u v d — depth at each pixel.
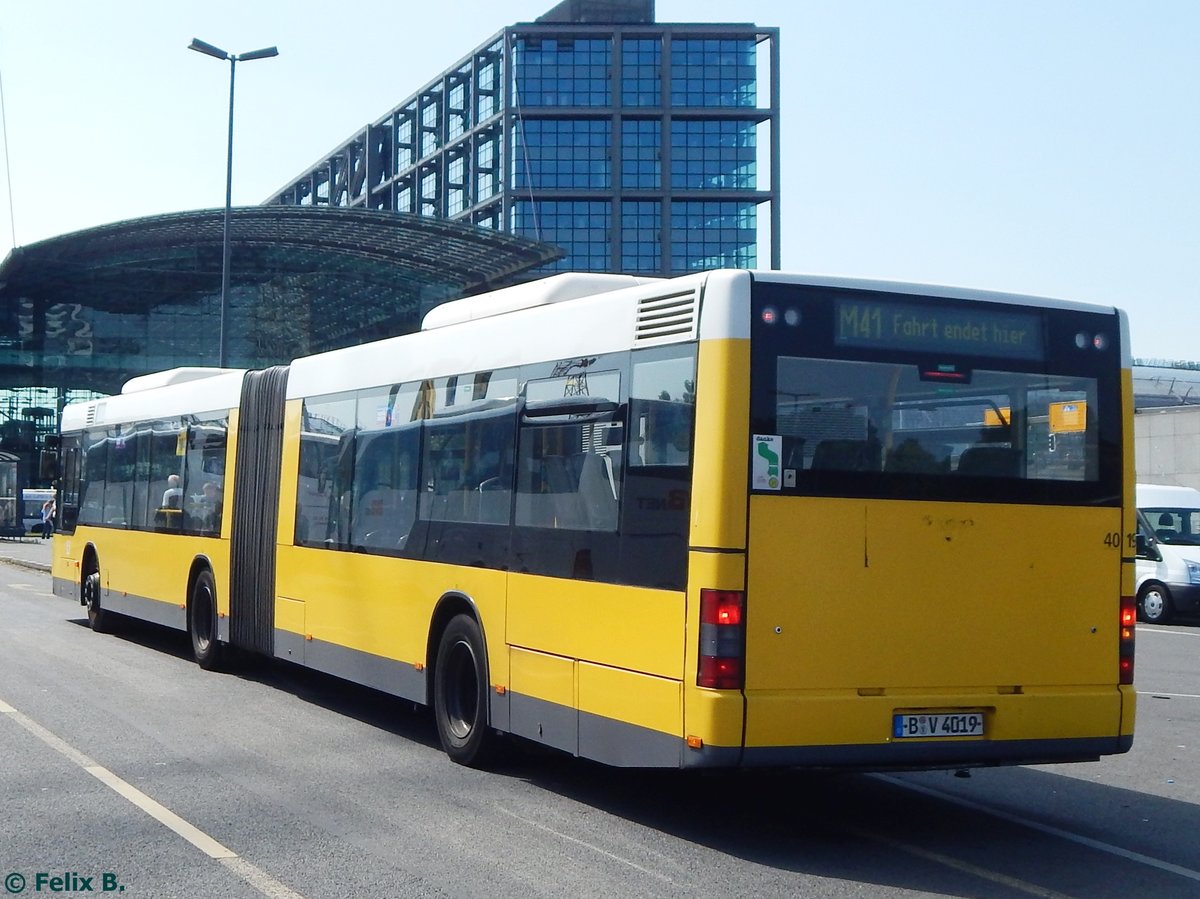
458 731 9.01
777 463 6.73
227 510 13.38
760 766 6.58
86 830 7.00
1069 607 7.37
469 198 92.00
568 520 7.79
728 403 6.68
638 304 7.39
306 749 9.48
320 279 62.12
